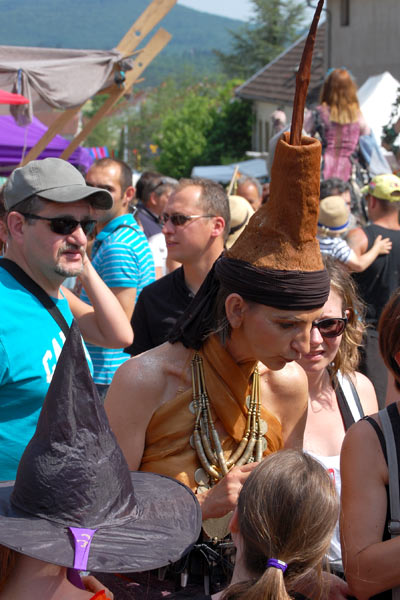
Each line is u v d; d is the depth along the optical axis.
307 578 1.74
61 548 1.52
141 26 7.11
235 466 2.21
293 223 1.90
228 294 2.05
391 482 2.01
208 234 3.64
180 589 2.19
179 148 45.75
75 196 2.39
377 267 5.08
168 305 3.79
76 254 2.48
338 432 2.72
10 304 2.36
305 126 7.35
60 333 2.47
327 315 2.58
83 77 6.83
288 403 2.36
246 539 1.62
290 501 1.57
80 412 1.60
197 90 73.94
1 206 2.50
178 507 1.79
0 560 1.61
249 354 2.13
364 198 7.31
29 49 6.70
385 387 4.64
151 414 2.26
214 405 2.20
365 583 1.96
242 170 24.72
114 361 4.38
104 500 1.61
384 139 8.23
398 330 2.08
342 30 22.50
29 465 1.59
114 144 66.06
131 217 4.63
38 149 7.28
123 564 1.52
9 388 2.35
